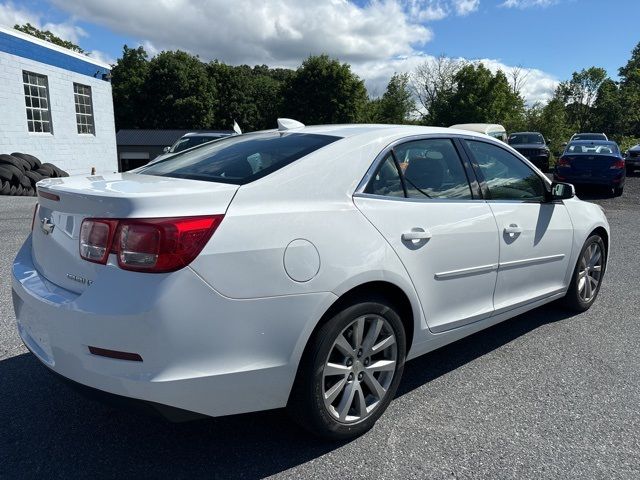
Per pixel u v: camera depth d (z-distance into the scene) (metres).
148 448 2.62
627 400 3.16
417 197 3.05
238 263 2.23
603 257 4.82
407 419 2.92
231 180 2.57
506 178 3.77
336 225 2.56
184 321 2.12
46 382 3.23
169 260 2.10
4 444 2.61
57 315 2.24
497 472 2.46
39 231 2.65
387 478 2.41
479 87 49.72
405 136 3.16
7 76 13.63
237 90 64.69
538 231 3.86
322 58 56.16
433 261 2.99
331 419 2.58
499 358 3.76
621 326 4.41
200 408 2.23
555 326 4.41
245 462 2.51
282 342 2.34
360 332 2.65
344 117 56.41
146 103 60.78
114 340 2.10
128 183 2.52
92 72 18.03
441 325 3.14
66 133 16.47
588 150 14.26
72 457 2.53
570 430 2.83
